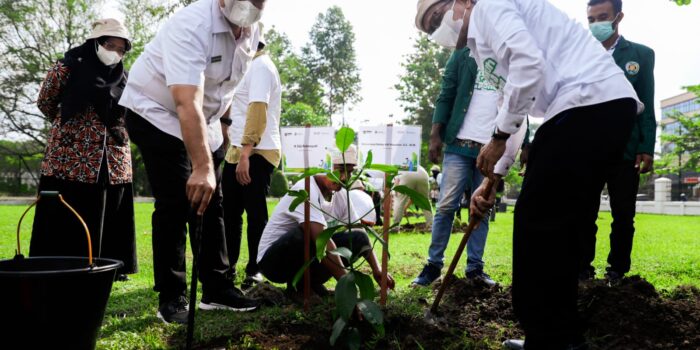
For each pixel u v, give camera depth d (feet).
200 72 8.55
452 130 13.15
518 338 8.64
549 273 7.04
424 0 7.98
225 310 10.21
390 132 9.84
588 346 7.70
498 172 9.09
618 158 7.11
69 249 12.15
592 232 12.46
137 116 9.41
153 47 9.34
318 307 9.66
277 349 8.18
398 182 21.31
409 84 136.77
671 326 8.51
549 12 7.41
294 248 11.02
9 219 38.52
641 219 60.95
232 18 8.68
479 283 10.71
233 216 13.76
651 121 12.88
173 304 9.55
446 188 13.12
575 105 6.95
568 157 6.91
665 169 95.50
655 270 16.81
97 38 12.39
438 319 9.18
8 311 6.59
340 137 8.43
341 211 11.53
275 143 13.62
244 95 13.82
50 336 6.71
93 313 7.07
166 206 9.46
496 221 48.98
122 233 13.85
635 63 12.93
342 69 204.44
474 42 7.80
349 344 7.93
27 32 95.66
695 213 84.23
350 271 7.96
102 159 12.41
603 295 9.34
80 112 11.97
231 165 13.71
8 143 123.65
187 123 8.14
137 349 8.17
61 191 12.12
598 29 12.92
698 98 85.40
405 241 26.84
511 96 7.03
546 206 7.06
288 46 164.35
